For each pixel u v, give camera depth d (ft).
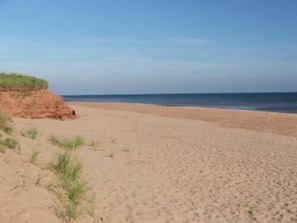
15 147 25.02
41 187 18.56
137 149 43.16
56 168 22.61
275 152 44.96
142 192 25.09
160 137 54.80
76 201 19.38
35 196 16.97
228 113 117.70
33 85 66.44
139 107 148.46
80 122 67.21
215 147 47.34
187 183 29.27
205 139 54.70
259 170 34.83
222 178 31.40
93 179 25.70
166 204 23.20
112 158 36.01
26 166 20.84
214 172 33.50
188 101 305.32
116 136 52.75
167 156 39.88
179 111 126.11
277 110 163.43
